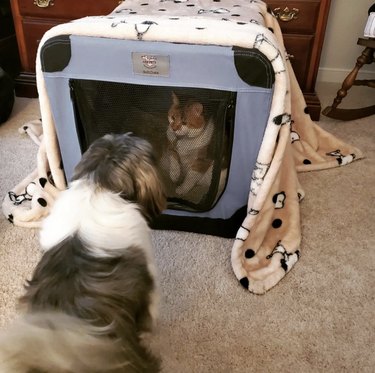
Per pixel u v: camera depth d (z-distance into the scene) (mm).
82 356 533
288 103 1121
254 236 1244
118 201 798
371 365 950
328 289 1141
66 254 732
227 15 1378
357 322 1048
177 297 1107
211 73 1024
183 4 1551
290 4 1911
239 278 1137
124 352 617
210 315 1062
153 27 1013
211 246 1283
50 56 1062
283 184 1382
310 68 2055
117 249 753
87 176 818
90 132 1201
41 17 2082
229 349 980
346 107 2270
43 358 511
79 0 1998
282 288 1142
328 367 945
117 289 696
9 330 535
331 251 1273
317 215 1433
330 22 2465
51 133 1226
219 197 1239
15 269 1185
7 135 1906
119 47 1022
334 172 1682
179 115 1133
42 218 1365
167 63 1026
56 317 562
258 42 987
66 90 1118
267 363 952
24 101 2262
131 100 1126
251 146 1124
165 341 992
